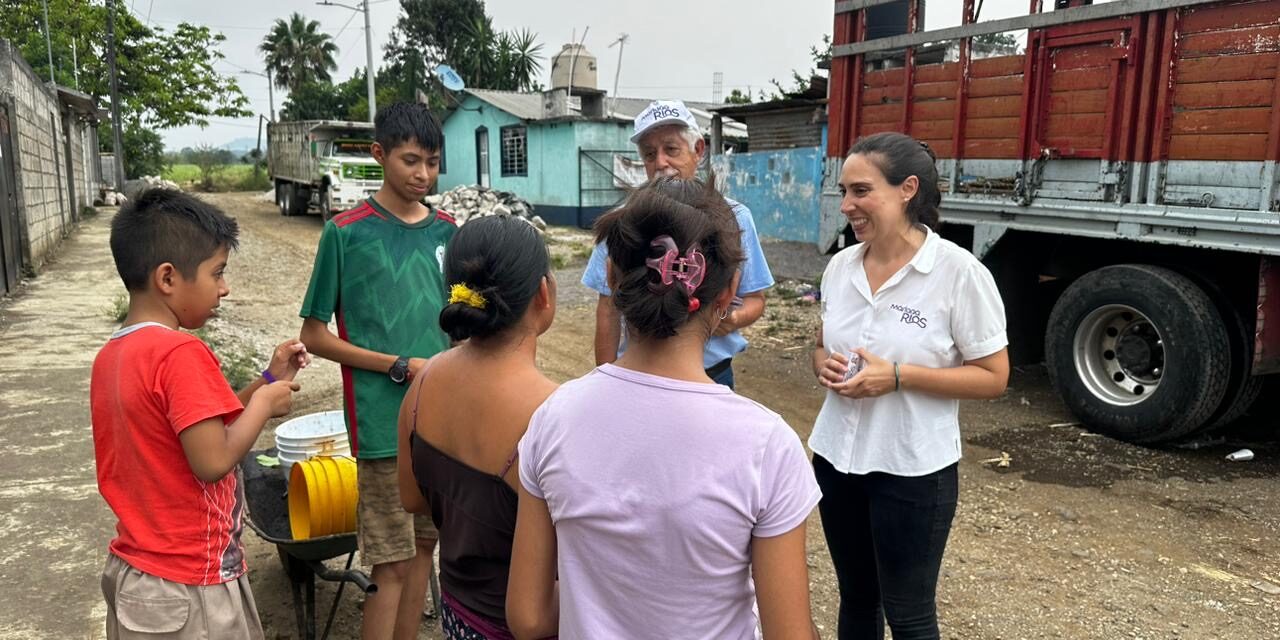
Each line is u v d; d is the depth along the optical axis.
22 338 7.64
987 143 5.89
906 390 2.24
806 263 13.30
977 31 5.82
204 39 33.41
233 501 2.18
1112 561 3.76
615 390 1.38
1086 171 5.32
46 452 4.79
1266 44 4.39
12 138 10.63
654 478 1.32
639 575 1.35
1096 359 5.47
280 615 3.30
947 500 2.26
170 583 1.98
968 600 3.45
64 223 15.75
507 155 23.36
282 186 23.67
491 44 49.25
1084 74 5.25
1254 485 4.60
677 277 1.31
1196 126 4.73
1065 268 5.98
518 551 1.49
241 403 2.08
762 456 1.33
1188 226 4.77
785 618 1.35
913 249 2.33
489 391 1.71
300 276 12.80
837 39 6.94
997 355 2.25
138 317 2.01
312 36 62.53
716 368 3.06
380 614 2.69
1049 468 4.89
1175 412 4.90
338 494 2.79
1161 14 4.82
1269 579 3.59
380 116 2.70
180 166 56.16
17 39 29.17
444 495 1.77
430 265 2.78
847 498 2.42
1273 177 4.40
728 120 23.02
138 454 1.95
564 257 14.80
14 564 3.49
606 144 20.70
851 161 2.34
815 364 2.58
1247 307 4.88
